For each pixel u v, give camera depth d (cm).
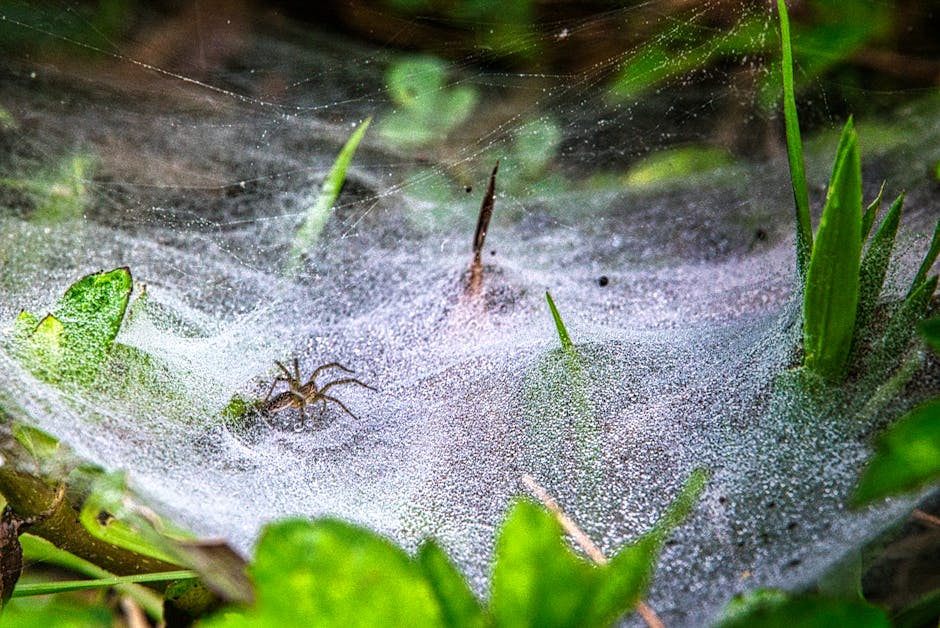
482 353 78
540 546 53
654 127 85
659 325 79
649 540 54
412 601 52
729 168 84
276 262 81
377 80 85
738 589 69
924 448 61
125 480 70
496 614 52
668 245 82
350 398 76
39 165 82
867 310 71
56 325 71
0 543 70
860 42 83
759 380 73
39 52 84
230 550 68
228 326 79
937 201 81
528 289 80
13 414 71
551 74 85
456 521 71
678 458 72
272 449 74
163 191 83
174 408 73
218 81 85
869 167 83
